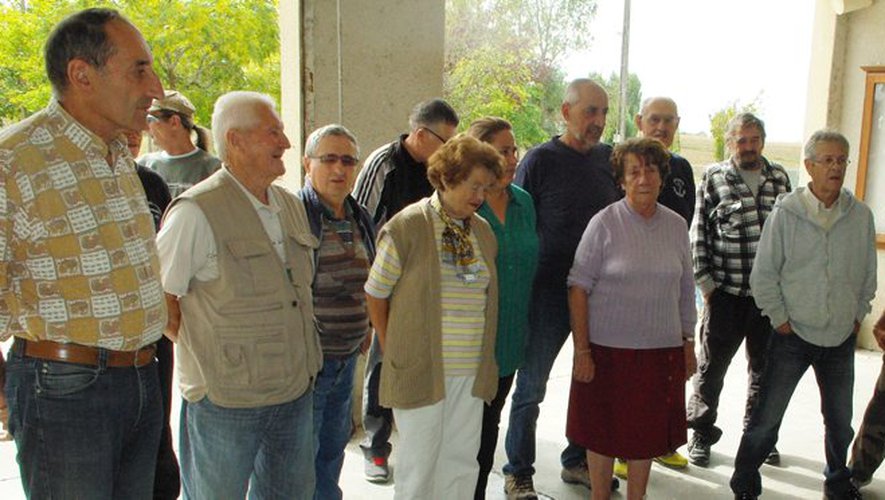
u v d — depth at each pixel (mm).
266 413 1940
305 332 2035
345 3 3605
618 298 2598
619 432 2623
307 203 2508
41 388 1566
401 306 2234
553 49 11453
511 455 3088
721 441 3910
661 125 3422
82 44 1539
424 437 2266
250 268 1888
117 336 1606
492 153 2229
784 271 2955
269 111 1962
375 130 3799
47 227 1513
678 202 3318
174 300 1905
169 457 2592
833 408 3037
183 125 3043
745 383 4871
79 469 1613
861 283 2988
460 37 10797
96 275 1566
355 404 3836
